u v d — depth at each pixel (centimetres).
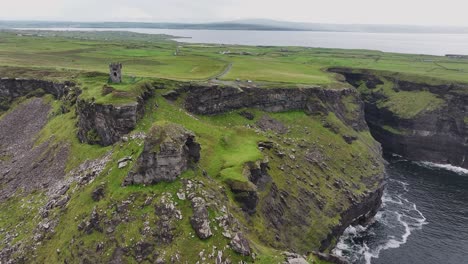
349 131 11400
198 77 11562
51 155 7950
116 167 5981
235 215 5644
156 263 4588
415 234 8562
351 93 13425
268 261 4766
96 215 5281
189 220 4969
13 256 5469
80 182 6253
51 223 5719
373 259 7550
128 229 4984
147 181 5431
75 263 4906
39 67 12600
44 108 10569
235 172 6384
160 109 8562
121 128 7200
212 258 4622
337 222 7706
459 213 9638
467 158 13025
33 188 7150
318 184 8375
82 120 7962
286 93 11100
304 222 7175
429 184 11494
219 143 7594
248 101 10581
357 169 9875
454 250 7981
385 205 10031
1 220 6475
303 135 10262
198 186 5406
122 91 7962
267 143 8381
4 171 8150
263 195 6769
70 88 9981
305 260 5022
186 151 5766
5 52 16112
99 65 13738
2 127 10294
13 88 11444
